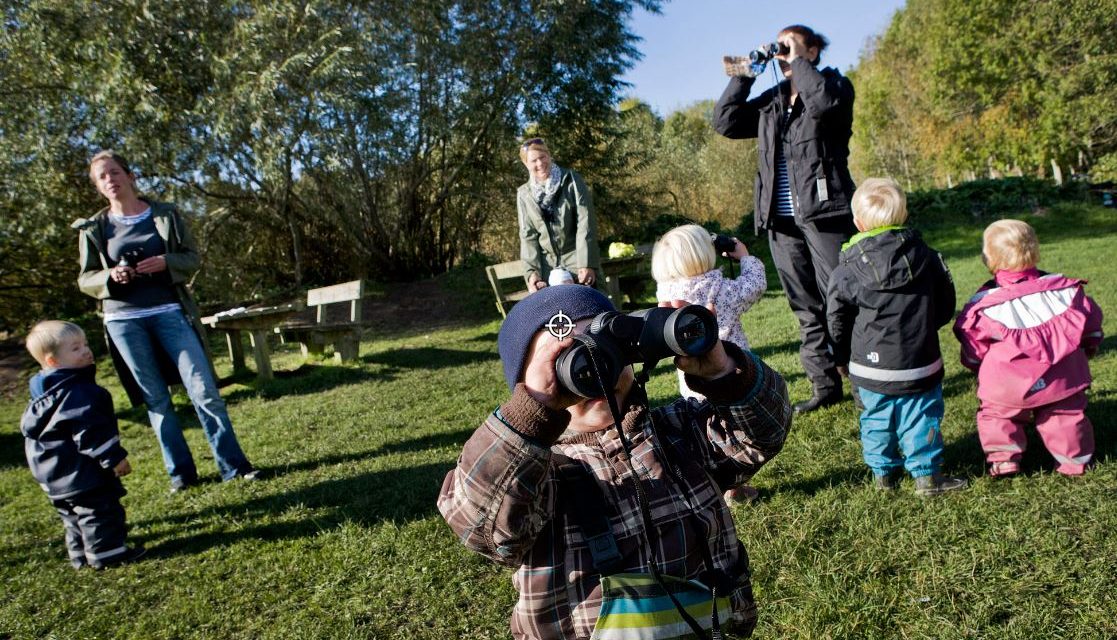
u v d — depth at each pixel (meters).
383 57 11.77
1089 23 22.06
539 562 1.28
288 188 11.69
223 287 12.76
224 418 4.21
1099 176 23.98
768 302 8.90
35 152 9.45
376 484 3.82
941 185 41.06
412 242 15.23
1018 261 2.94
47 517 4.01
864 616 2.19
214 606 2.75
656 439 1.38
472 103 13.79
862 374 2.92
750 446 1.37
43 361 3.18
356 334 7.89
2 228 9.55
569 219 4.95
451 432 4.75
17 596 2.99
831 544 2.61
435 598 2.58
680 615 1.22
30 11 9.16
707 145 29.83
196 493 4.04
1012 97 26.31
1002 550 2.42
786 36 3.83
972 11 26.22
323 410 5.86
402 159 13.37
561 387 1.14
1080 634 2.00
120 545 3.24
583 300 1.37
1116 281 7.40
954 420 3.66
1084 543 2.42
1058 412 2.86
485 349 7.97
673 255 3.14
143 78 9.65
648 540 1.28
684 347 1.13
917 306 2.80
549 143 15.79
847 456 3.35
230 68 9.69
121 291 4.04
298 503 3.65
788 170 3.92
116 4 9.62
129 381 4.20
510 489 1.16
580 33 14.49
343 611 2.58
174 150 9.86
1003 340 2.88
